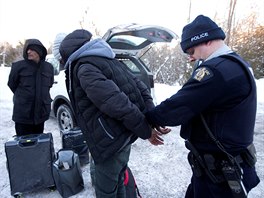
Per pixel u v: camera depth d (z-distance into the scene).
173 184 2.99
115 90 1.62
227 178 1.41
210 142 1.44
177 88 8.77
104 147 1.73
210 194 1.53
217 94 1.30
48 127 5.14
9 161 2.62
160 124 1.52
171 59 13.51
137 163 3.51
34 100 3.11
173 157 3.68
